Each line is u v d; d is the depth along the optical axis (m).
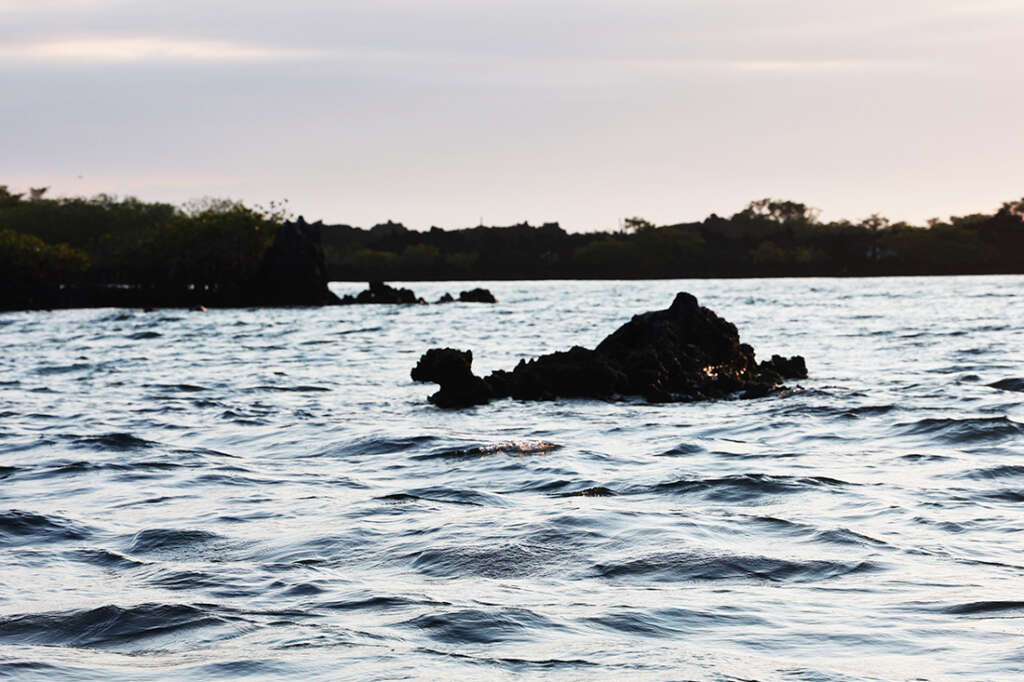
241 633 9.71
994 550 12.62
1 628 10.05
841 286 186.12
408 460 20.98
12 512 15.51
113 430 26.17
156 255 140.50
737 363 34.06
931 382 33.31
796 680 8.16
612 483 17.83
